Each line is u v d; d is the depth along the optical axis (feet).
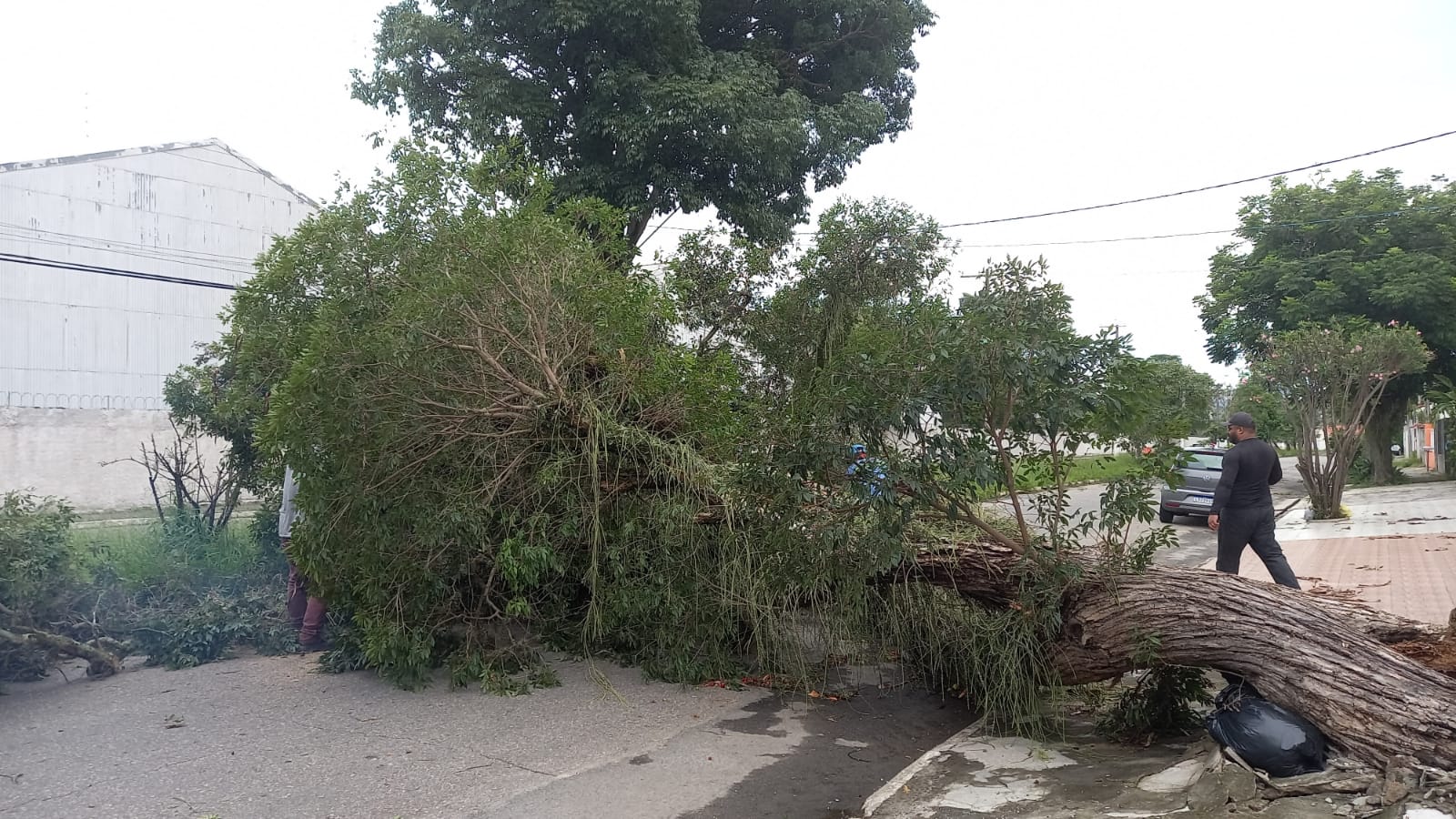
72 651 20.43
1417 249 73.51
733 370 23.73
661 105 38.45
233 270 86.63
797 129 40.34
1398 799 12.19
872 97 48.88
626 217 24.40
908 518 17.65
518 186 23.22
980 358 16.61
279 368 22.58
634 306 22.13
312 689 20.08
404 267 20.25
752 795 14.88
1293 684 13.93
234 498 31.24
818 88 46.85
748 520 20.18
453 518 19.25
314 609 23.00
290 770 15.44
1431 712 12.78
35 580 20.44
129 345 80.69
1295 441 62.49
